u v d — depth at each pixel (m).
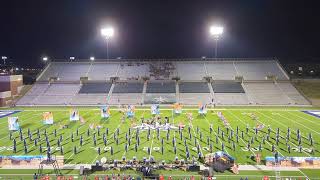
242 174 24.08
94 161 27.05
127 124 42.06
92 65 80.44
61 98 66.00
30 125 42.03
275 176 23.64
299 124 42.22
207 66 78.69
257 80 71.81
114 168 24.88
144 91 68.12
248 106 60.50
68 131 38.22
